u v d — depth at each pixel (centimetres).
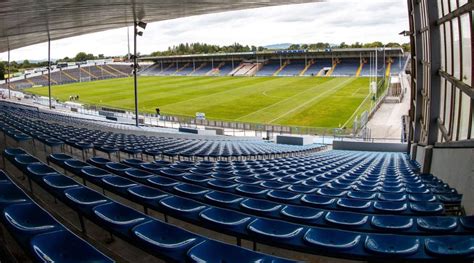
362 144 2550
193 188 606
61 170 856
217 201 529
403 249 349
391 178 969
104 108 4744
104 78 10406
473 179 655
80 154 1171
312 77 7638
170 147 1537
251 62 10062
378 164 1537
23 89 8594
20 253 390
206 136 2855
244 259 305
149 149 1286
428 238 355
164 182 669
